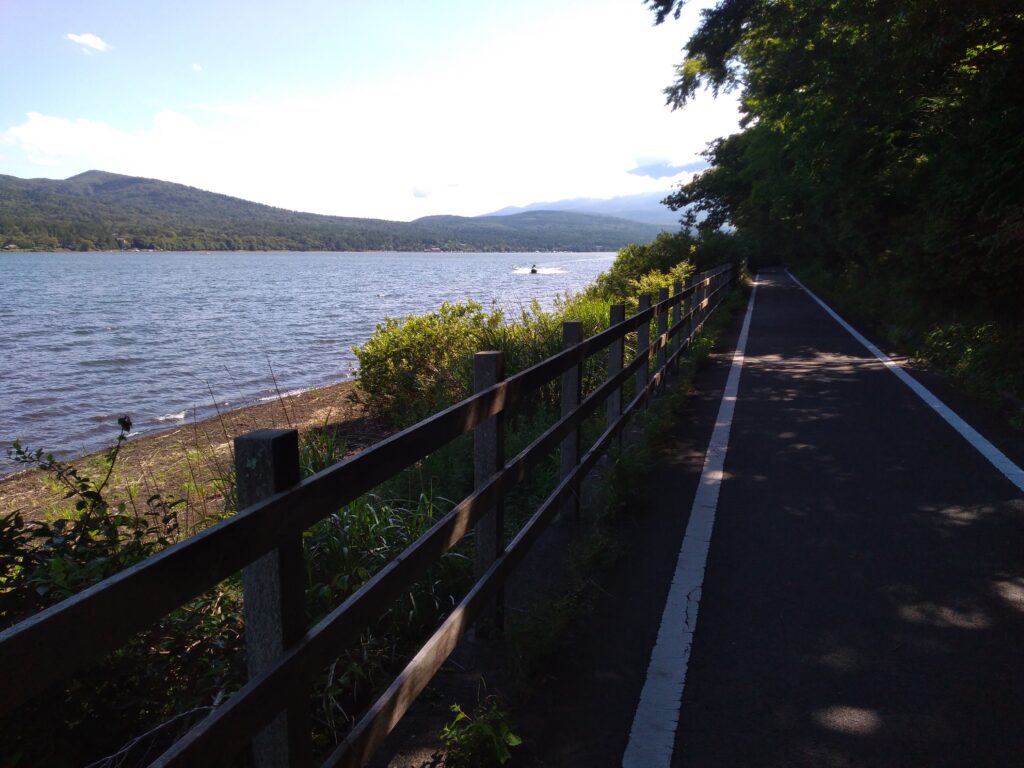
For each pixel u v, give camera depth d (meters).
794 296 28.80
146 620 1.41
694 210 48.44
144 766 2.54
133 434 11.93
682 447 6.89
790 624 3.64
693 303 12.51
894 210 17.33
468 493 5.64
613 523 5.00
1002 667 3.22
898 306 16.03
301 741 1.95
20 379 18.19
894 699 3.01
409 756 2.69
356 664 3.01
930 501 5.29
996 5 9.60
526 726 2.89
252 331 29.14
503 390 3.42
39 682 1.19
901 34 11.38
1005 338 9.30
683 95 21.14
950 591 3.93
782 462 6.35
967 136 11.46
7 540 2.62
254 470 1.84
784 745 2.75
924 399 8.78
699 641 3.50
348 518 4.15
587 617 3.73
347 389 14.55
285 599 1.87
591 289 19.97
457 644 3.20
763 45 17.50
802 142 20.33
